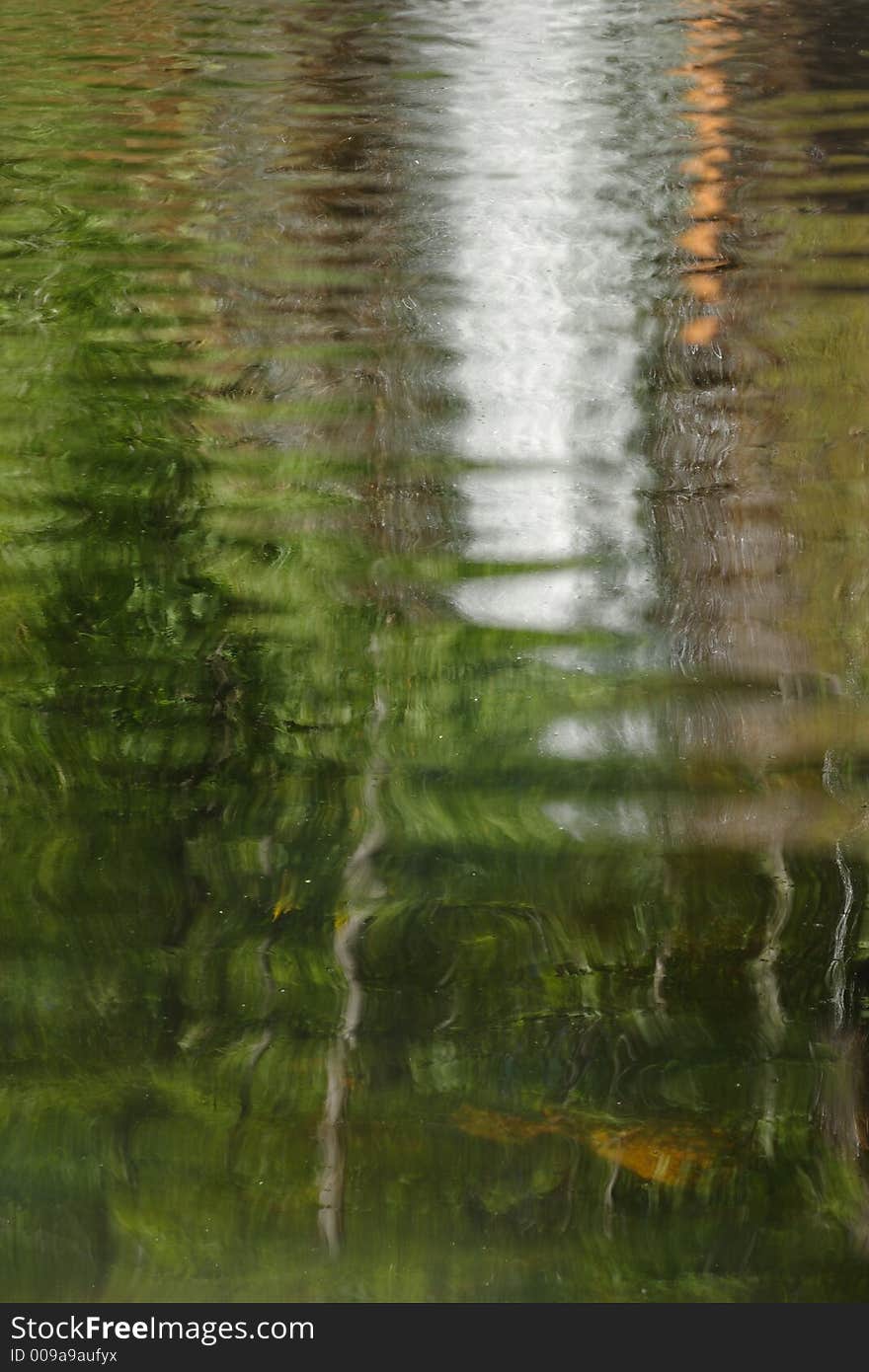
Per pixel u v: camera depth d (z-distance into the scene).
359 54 10.83
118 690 3.74
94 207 7.44
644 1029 2.67
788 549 4.41
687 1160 2.42
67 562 4.34
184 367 5.71
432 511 4.66
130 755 3.49
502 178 7.93
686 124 8.88
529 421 5.28
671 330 6.00
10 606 4.10
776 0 12.76
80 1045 2.62
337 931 2.91
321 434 5.18
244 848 3.16
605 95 9.62
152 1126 2.47
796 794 3.35
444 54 10.83
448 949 2.86
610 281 6.50
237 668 3.84
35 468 4.90
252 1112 2.50
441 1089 2.54
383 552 4.41
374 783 3.39
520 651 3.92
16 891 3.01
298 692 3.74
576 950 2.86
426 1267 2.27
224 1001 2.72
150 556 4.38
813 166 8.02
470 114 9.20
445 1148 2.44
